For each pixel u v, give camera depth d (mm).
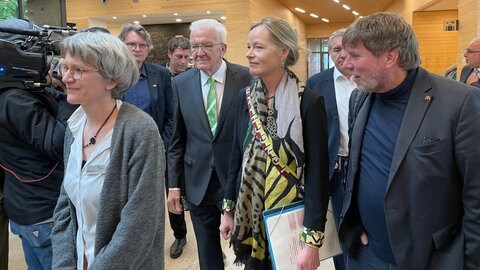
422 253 1177
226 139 2051
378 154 1314
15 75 1593
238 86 2080
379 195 1303
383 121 1313
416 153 1175
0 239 1875
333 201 1946
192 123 2119
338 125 2270
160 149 1275
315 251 1447
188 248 3225
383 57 1217
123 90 1315
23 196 1670
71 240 1350
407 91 1257
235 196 1764
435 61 10516
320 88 2387
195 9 10945
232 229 1692
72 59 1216
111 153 1230
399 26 1205
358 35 1227
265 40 1461
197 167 2127
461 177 1153
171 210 2234
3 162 1678
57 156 1609
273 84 1527
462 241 1174
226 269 2793
